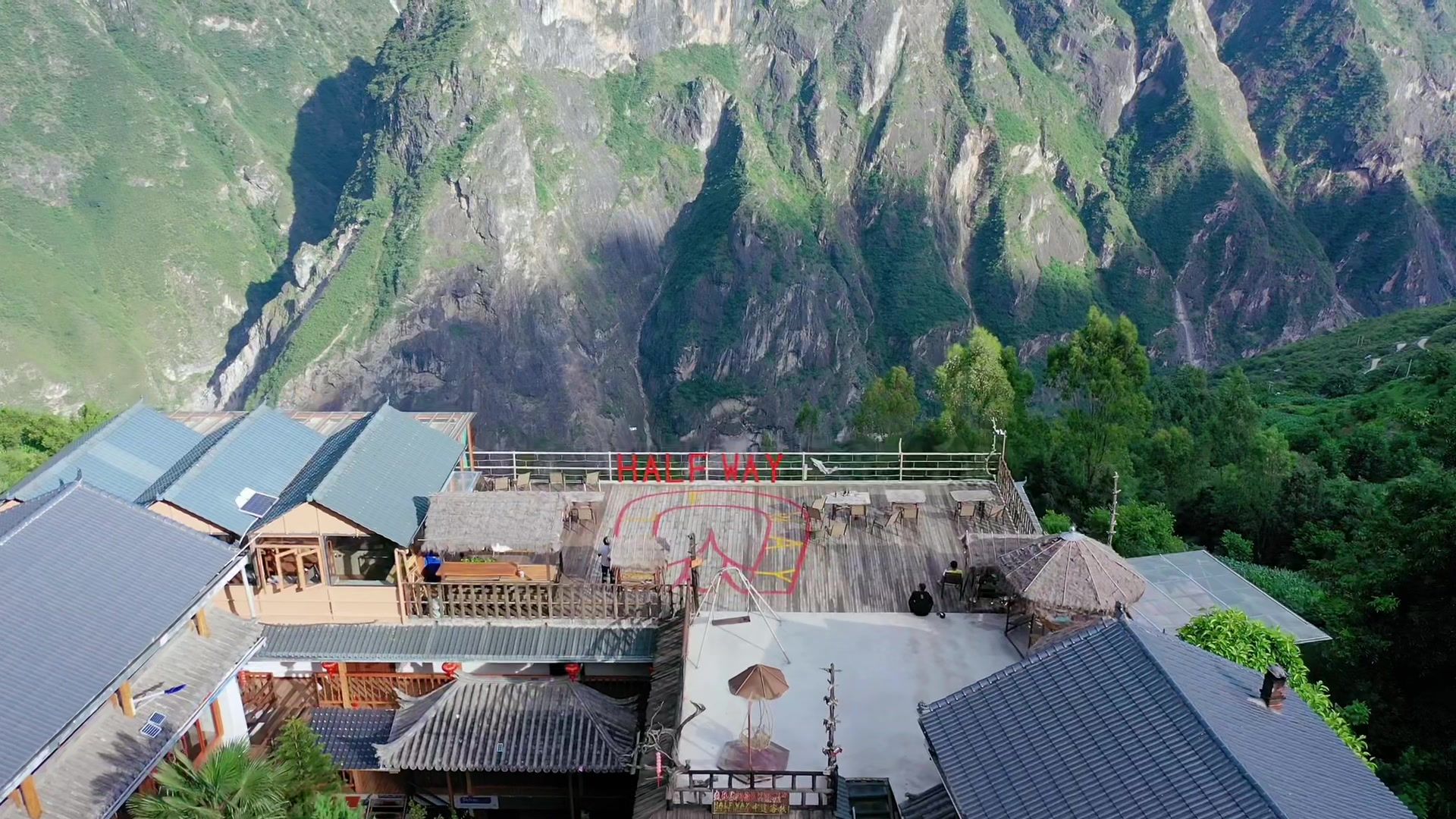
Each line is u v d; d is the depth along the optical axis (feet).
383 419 95.20
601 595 85.15
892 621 89.20
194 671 74.74
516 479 114.01
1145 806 50.31
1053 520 130.11
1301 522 158.40
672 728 69.46
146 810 58.59
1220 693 58.39
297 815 61.72
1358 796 52.49
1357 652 96.37
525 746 78.84
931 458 147.02
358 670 89.10
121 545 73.97
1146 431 191.72
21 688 60.95
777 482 117.08
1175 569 100.53
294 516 82.79
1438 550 90.68
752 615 89.76
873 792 66.03
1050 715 58.29
